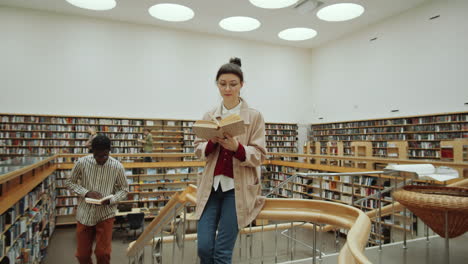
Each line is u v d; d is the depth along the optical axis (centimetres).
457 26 847
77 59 1020
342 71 1252
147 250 458
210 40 1221
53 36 997
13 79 940
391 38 1045
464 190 161
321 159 855
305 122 1397
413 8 974
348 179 738
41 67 974
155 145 1102
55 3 945
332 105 1301
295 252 537
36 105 959
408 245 212
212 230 111
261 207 112
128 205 745
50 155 604
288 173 945
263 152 115
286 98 1364
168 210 157
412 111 964
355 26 1141
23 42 960
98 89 1040
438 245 210
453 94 850
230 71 118
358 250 68
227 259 105
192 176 877
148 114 1104
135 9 994
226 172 113
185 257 446
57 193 786
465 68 823
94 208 284
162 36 1145
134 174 791
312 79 1425
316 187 838
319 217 107
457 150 557
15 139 913
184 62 1170
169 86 1141
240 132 100
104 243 287
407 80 984
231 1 933
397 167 173
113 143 1030
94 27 1052
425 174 167
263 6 898
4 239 271
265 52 1332
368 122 1105
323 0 920
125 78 1080
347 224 98
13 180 336
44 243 554
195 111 1176
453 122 824
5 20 946
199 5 961
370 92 1119
